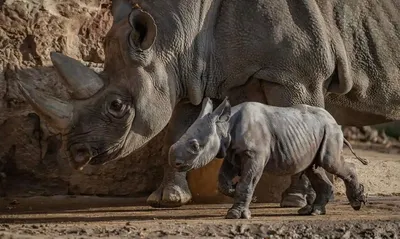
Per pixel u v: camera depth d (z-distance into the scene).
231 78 22.80
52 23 25.89
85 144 20.55
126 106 20.88
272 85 22.69
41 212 22.16
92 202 24.69
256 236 17.84
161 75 21.66
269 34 22.55
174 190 23.09
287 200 23.03
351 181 21.00
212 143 19.06
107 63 21.34
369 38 24.19
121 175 26.19
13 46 25.42
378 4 24.50
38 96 20.25
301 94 22.77
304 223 18.81
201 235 17.56
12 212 22.20
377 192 28.44
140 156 26.31
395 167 31.47
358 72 24.19
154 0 22.17
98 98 20.72
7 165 25.25
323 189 20.86
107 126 20.72
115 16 22.28
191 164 18.88
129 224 18.64
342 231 18.39
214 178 24.94
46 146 25.56
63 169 25.75
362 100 24.66
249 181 19.50
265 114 19.84
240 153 19.47
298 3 22.91
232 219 19.44
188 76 22.36
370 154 38.09
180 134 23.25
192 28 22.27
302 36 22.69
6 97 25.09
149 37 20.86
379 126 50.28
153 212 21.92
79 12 26.38
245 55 22.62
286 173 20.11
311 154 20.27
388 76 24.52
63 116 20.33
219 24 22.81
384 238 18.06
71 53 26.20
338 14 23.78
